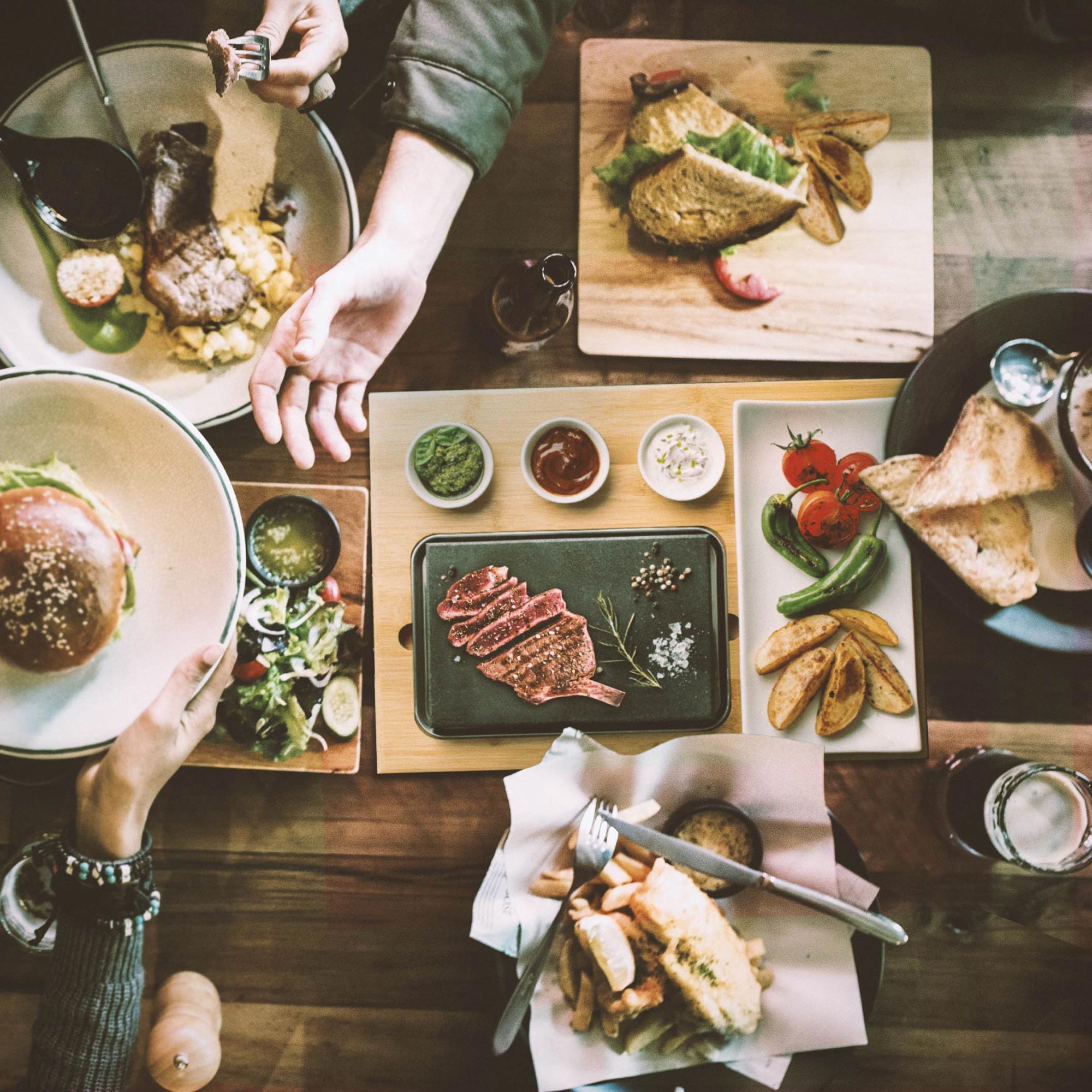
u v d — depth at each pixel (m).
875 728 1.30
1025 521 1.27
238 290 1.19
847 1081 1.26
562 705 1.28
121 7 1.24
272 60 1.12
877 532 1.30
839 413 1.30
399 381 1.29
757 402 1.29
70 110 1.16
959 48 1.32
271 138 1.20
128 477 1.16
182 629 1.16
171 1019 1.17
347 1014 1.25
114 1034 1.09
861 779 1.29
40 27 1.23
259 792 1.26
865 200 1.31
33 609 1.07
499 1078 1.25
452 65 1.14
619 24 1.30
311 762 1.25
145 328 1.21
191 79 1.17
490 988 1.26
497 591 1.28
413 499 1.29
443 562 1.28
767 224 1.28
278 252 1.21
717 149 1.26
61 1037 1.07
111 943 1.07
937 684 1.31
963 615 1.28
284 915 1.26
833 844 1.18
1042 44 1.33
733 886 1.18
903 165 1.31
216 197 1.21
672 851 1.12
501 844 1.21
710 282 1.30
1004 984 1.27
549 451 1.28
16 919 1.20
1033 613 1.27
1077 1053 1.26
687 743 1.16
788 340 1.31
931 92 1.32
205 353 1.20
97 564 1.09
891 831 1.29
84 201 1.15
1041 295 1.25
